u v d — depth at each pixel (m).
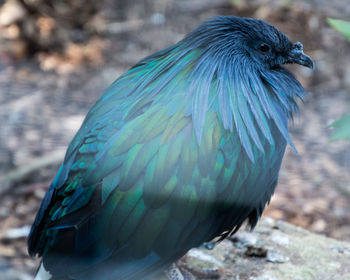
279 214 12.61
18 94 16.61
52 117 15.60
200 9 22.02
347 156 14.58
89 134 6.42
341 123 4.26
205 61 6.82
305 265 8.12
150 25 21.12
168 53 7.11
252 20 7.32
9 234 11.52
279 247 8.62
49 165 13.73
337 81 18.23
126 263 6.23
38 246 6.40
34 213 12.30
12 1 19.48
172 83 6.63
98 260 6.09
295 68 18.78
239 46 7.15
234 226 7.20
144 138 6.23
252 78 7.04
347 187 13.43
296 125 15.96
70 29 19.98
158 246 6.33
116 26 20.89
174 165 6.23
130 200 6.09
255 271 7.95
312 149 14.98
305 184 13.67
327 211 12.66
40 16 19.48
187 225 6.43
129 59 19.14
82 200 6.09
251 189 6.84
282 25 20.27
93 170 6.14
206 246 8.54
